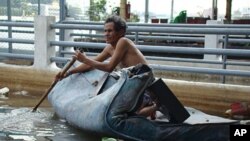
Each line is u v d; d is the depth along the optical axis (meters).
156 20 14.13
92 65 5.07
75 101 5.00
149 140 4.14
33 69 7.52
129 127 4.18
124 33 5.16
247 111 5.48
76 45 7.19
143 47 6.45
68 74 5.62
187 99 6.26
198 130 4.11
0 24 8.09
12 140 4.38
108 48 5.39
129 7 14.03
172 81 6.41
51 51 7.54
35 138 4.48
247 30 5.77
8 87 7.74
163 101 4.28
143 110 4.47
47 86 7.35
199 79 8.77
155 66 6.51
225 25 8.05
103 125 4.21
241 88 5.92
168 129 4.14
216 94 6.05
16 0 11.11
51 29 7.53
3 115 5.49
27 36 10.93
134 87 4.30
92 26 7.09
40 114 5.58
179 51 6.20
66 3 11.10
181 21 13.91
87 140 4.44
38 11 11.02
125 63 5.03
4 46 10.77
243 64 8.11
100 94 4.72
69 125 5.02
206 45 9.42
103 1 15.08
